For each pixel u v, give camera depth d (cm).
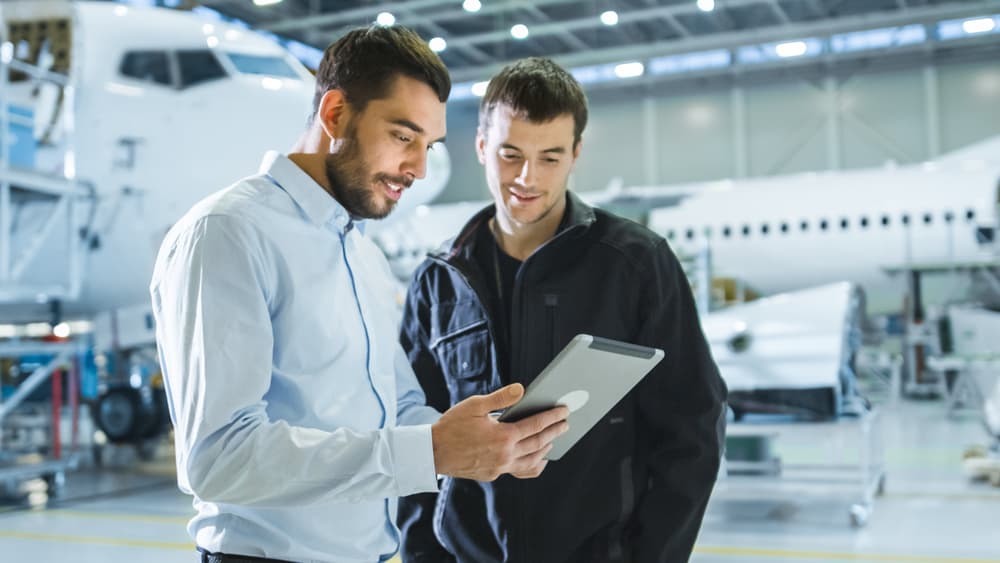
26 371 1526
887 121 2359
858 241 1733
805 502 650
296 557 144
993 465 715
